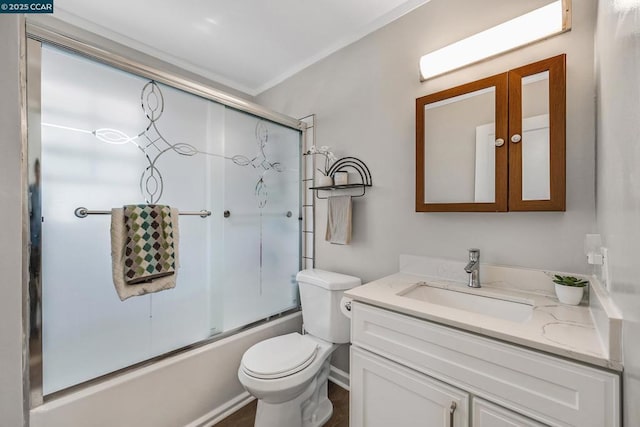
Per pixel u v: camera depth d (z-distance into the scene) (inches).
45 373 42.6
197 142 62.9
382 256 65.7
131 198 52.5
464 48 52.4
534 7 46.8
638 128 16.5
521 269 46.8
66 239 44.8
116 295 50.4
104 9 62.5
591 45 41.3
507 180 47.1
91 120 47.6
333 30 70.0
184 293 60.0
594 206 41.0
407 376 39.5
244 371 52.1
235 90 98.3
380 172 66.3
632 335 19.1
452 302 49.7
